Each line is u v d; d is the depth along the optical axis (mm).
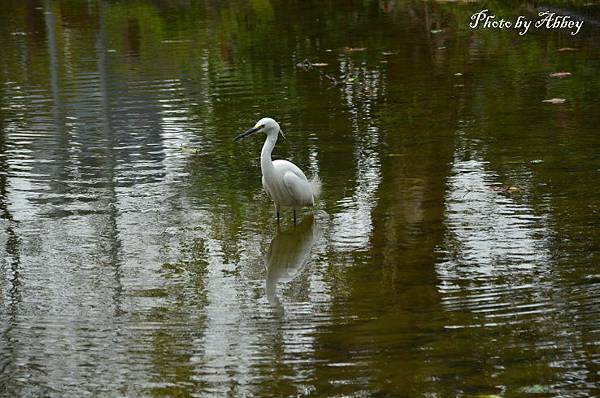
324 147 15703
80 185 14195
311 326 9203
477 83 20031
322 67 22375
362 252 11219
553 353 8430
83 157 15680
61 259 11234
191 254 11367
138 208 13094
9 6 36031
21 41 27703
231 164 15117
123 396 7926
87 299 10047
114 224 12469
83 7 35125
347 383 8016
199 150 15938
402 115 17625
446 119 17234
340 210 12750
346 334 8992
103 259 11234
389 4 32531
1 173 14859
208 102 19359
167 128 17406
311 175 14211
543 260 10695
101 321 9461
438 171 14195
